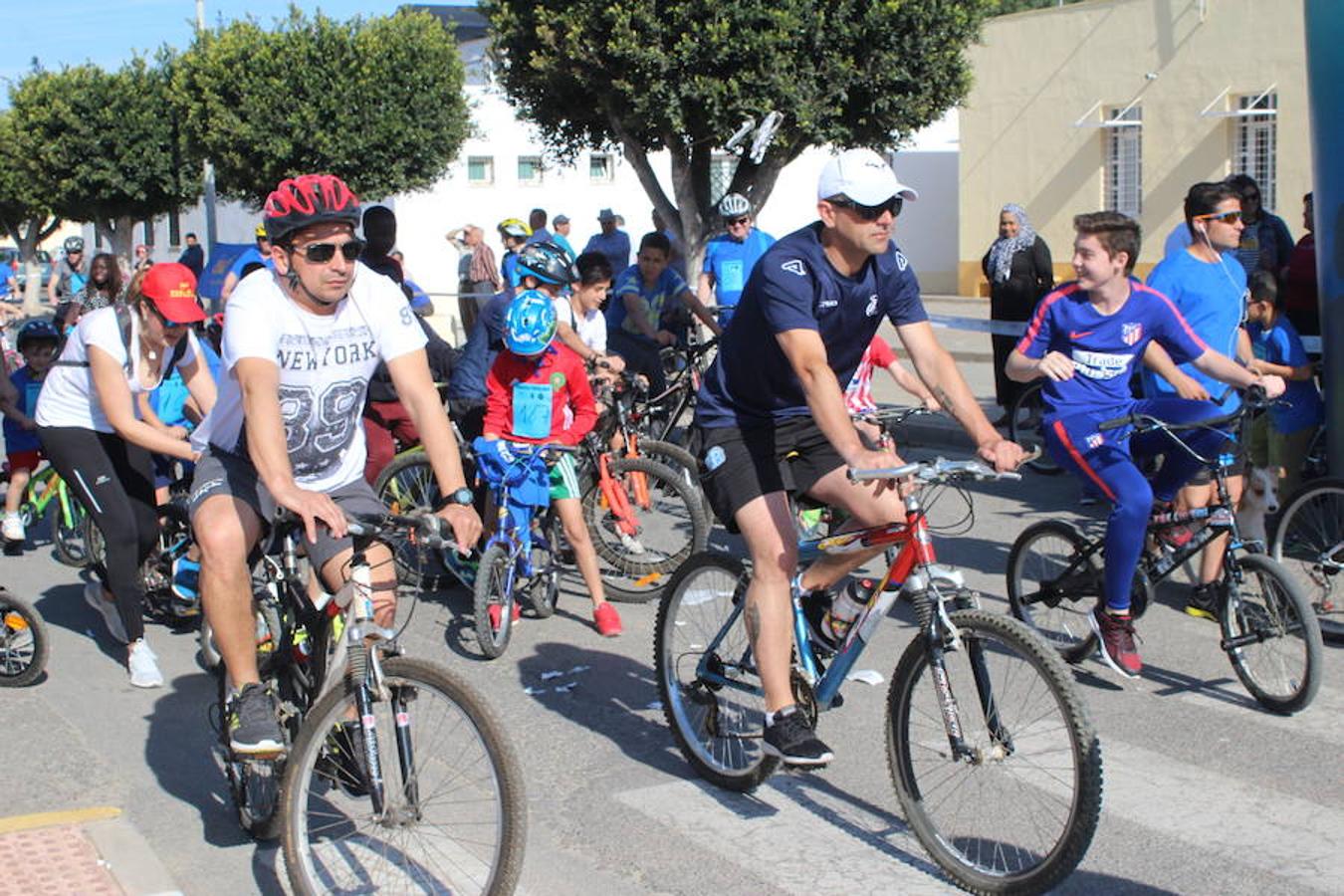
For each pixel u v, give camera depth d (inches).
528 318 253.0
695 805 186.9
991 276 474.3
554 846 174.9
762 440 175.9
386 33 1016.9
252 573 178.5
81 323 240.1
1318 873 162.2
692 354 386.3
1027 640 151.6
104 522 241.1
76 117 1376.7
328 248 148.0
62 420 241.0
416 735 145.1
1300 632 211.0
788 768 177.0
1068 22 969.5
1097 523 346.3
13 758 209.3
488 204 1133.7
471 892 142.5
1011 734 155.3
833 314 171.2
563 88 657.6
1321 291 305.6
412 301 338.3
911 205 1200.2
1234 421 224.1
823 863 168.1
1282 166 850.8
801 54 616.4
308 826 148.9
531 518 265.9
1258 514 281.1
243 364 149.3
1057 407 229.3
